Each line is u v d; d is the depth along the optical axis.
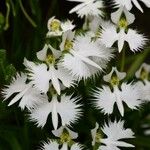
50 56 0.32
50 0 0.52
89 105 0.36
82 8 0.35
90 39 0.33
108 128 0.33
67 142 0.33
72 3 0.52
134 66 0.39
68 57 0.32
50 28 0.34
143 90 0.37
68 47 0.33
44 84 0.31
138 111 0.39
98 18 0.35
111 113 0.35
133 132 0.36
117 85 0.34
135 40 0.33
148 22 0.56
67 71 0.32
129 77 0.38
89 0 0.36
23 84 0.33
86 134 0.38
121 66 0.35
